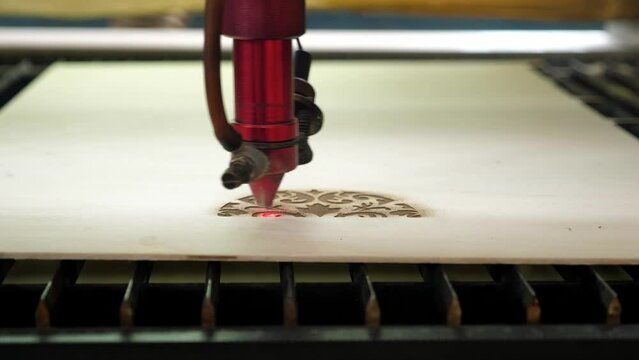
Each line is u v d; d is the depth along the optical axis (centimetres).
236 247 72
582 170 100
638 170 100
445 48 174
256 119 68
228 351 64
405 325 69
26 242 73
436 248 72
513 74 170
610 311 67
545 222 81
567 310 76
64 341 63
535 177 97
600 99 152
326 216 82
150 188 91
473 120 128
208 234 75
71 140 113
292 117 70
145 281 75
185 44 173
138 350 63
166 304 74
